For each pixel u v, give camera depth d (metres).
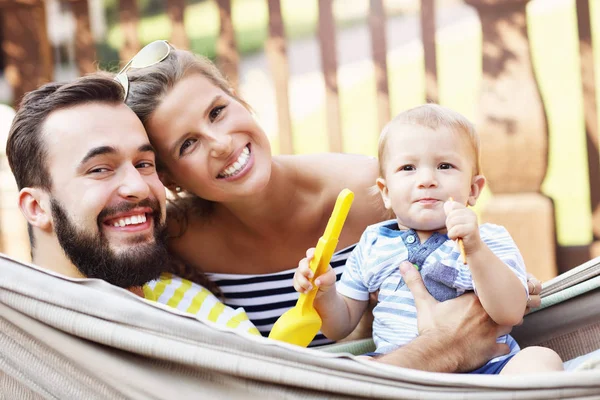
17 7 3.12
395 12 5.69
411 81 5.53
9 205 3.05
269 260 1.73
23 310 1.01
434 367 1.19
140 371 0.99
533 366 1.15
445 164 1.34
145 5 7.41
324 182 1.72
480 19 2.70
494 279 1.21
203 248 1.71
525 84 2.68
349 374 0.93
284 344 0.95
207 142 1.46
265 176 1.51
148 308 0.99
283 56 2.98
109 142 1.28
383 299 1.38
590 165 2.82
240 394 0.97
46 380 1.04
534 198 2.70
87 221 1.28
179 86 1.45
